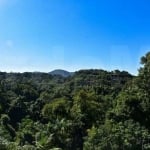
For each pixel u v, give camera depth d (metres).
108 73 130.12
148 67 46.75
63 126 50.00
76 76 142.50
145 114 43.00
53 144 45.56
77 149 49.16
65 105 57.59
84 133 50.50
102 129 37.03
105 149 35.38
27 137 53.12
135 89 46.41
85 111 52.88
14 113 82.06
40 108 85.50
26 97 103.12
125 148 35.22
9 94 97.56
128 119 42.28
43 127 55.94
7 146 30.55
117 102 45.81
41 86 136.38
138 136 35.91
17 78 166.75
